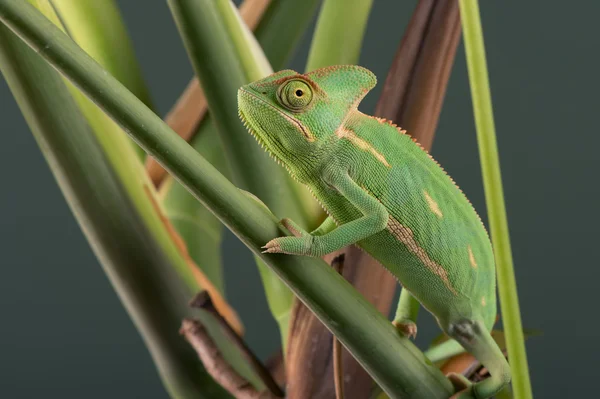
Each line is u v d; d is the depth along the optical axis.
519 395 0.58
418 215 0.66
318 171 0.65
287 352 0.69
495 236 0.57
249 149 0.69
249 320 1.41
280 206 0.70
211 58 0.69
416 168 0.67
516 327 0.57
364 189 0.66
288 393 0.68
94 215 0.68
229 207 0.58
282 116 0.64
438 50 0.69
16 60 0.66
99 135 0.68
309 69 0.72
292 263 0.59
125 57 0.73
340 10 0.72
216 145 0.75
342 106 0.65
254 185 0.70
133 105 0.57
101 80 0.57
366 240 0.67
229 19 0.69
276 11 0.76
